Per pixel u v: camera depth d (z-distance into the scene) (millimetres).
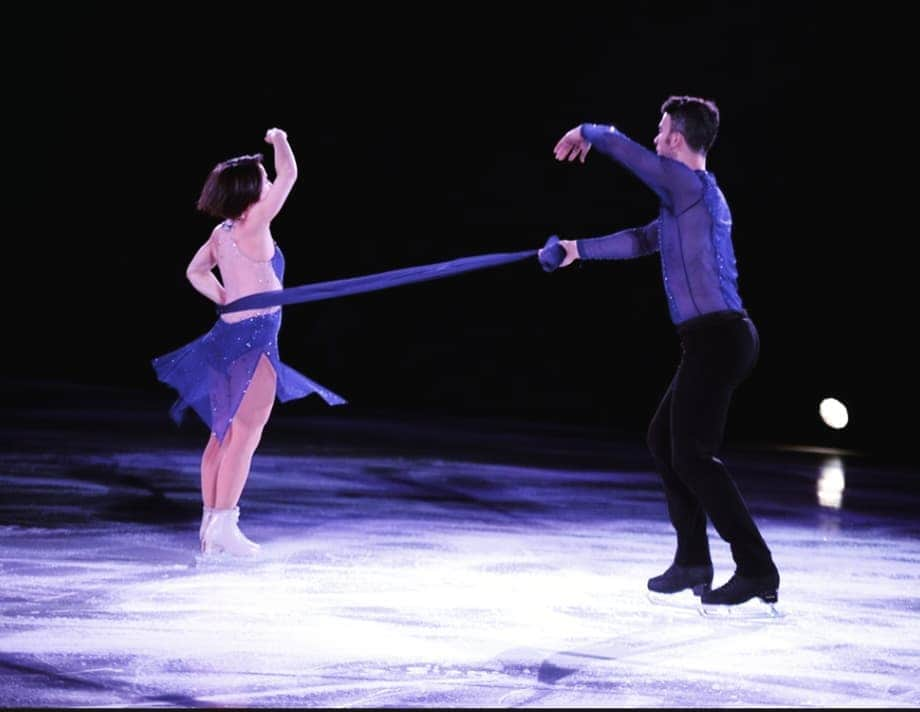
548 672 13273
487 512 24094
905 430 47000
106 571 17562
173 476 26750
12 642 13781
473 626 15188
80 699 11844
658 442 17188
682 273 16562
